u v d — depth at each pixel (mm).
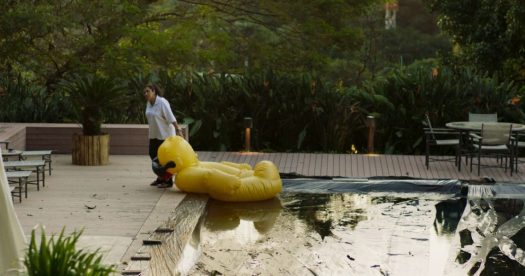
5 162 11219
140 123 16266
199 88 17203
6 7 16641
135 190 11406
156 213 10070
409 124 16953
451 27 20953
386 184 12562
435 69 17281
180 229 9242
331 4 19844
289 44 21297
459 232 9992
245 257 8680
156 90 11688
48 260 5758
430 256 8930
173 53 18922
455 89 16984
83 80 13945
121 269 7789
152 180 12141
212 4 20469
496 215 10938
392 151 16797
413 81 17172
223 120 16953
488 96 17031
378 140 17141
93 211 10094
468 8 20547
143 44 18766
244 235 9578
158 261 8023
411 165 14594
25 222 9469
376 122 17047
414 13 36062
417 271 8398
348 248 9156
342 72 28328
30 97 16625
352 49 20875
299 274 8172
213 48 21156
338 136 17016
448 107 16828
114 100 13484
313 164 14641
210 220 10258
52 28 16812
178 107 17172
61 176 12336
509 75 20000
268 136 17250
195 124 16766
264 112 17109
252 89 17172
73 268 5789
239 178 11328
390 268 8461
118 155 14375
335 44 20750
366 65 28938
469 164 14711
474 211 11164
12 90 16938
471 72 18250
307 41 20578
